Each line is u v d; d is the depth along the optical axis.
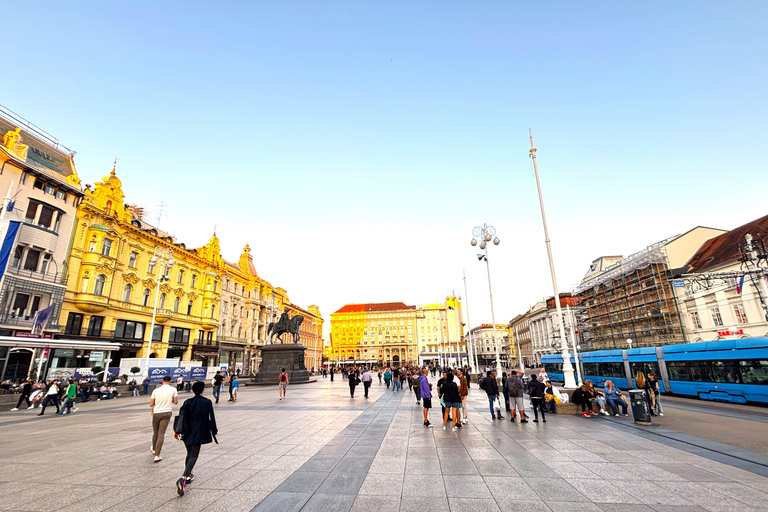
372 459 8.04
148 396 27.52
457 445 9.27
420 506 5.43
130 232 42.59
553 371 36.66
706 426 11.95
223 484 6.50
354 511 5.27
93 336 36.75
